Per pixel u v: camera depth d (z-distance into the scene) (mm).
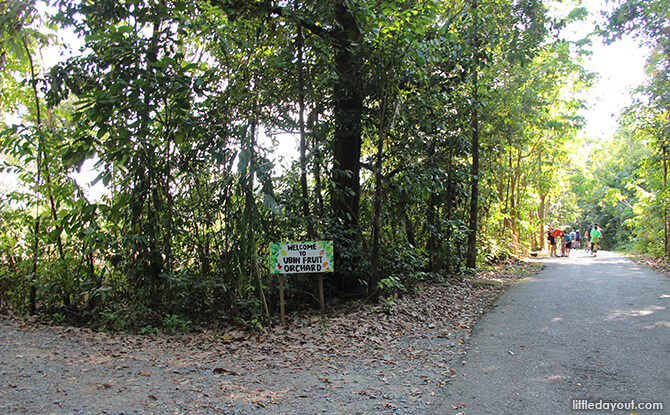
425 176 11492
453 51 10586
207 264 8766
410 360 5930
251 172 7805
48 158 8117
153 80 7777
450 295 11008
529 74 17219
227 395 4582
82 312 8328
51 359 5352
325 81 8914
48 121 9508
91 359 5504
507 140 17609
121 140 7930
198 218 8414
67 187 8047
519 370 5270
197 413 4078
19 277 8359
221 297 8539
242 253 7707
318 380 5156
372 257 9664
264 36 9164
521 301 9945
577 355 5738
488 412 4141
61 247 8305
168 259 8281
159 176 8266
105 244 7914
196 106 8680
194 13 7984
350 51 9250
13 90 9742
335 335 7270
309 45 9180
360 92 9922
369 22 8664
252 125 8539
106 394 4367
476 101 12633
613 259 24750
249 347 6688
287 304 9469
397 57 8523
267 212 8594
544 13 12586
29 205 8398
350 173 10469
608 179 44156
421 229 13836
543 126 19016
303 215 9359
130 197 8031
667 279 13523
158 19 8266
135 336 7098
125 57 7895
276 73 9273
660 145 20422
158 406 4164
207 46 8828
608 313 8273
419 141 11188
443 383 4973
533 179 26766
